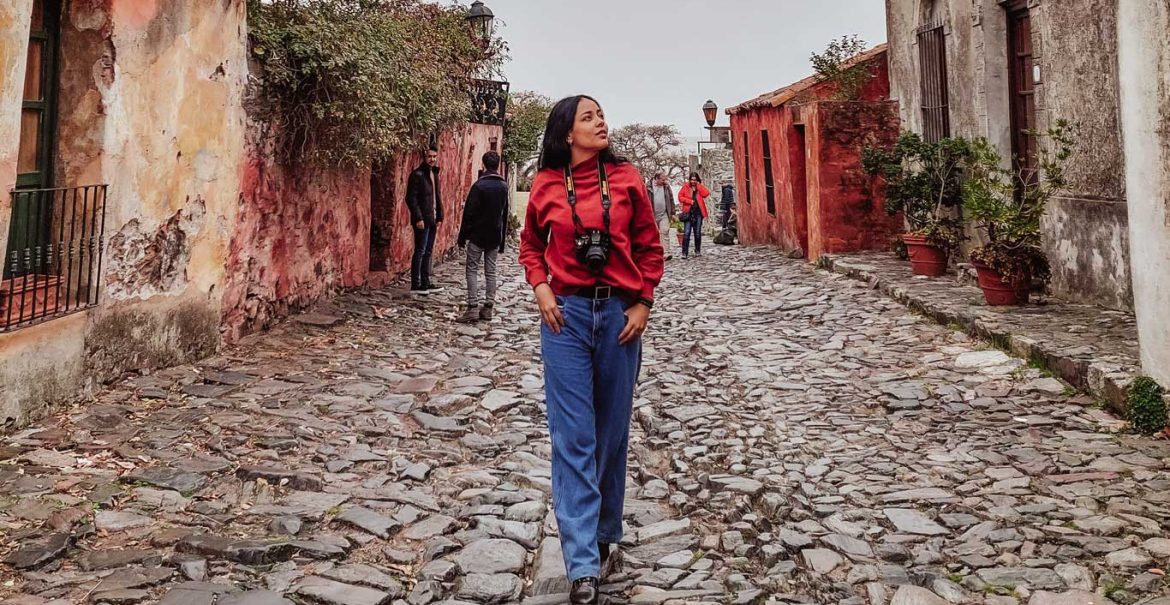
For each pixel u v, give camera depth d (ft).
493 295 32.37
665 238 57.67
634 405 21.34
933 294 31.83
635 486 16.19
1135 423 17.51
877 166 39.88
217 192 24.11
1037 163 29.94
